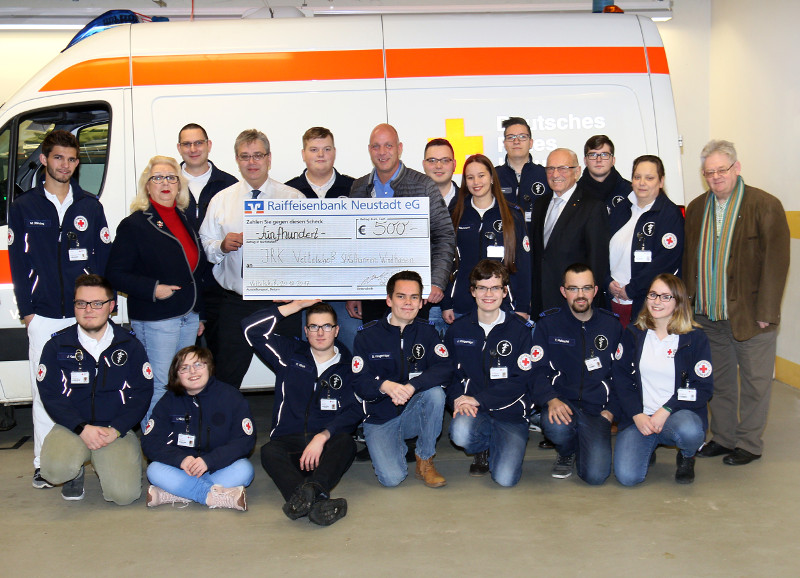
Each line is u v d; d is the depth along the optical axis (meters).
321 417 4.39
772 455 4.85
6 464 4.93
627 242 4.98
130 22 5.69
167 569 3.37
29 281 4.48
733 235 4.62
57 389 4.23
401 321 4.43
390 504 4.11
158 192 4.54
